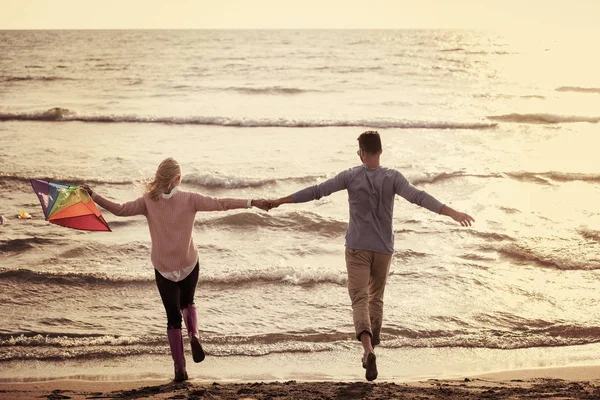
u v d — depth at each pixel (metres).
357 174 5.15
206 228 11.27
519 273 9.37
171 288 5.50
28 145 19.02
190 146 19.23
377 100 31.64
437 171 15.68
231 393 5.05
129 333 7.30
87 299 8.24
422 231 11.15
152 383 5.84
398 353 6.84
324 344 7.05
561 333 7.36
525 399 4.71
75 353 6.74
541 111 27.52
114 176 15.33
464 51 72.12
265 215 11.70
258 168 16.22
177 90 36.22
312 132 22.06
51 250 10.08
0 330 7.27
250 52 67.12
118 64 53.03
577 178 15.43
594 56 65.19
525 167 16.47
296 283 8.82
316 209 12.67
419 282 8.93
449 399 4.71
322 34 123.81
